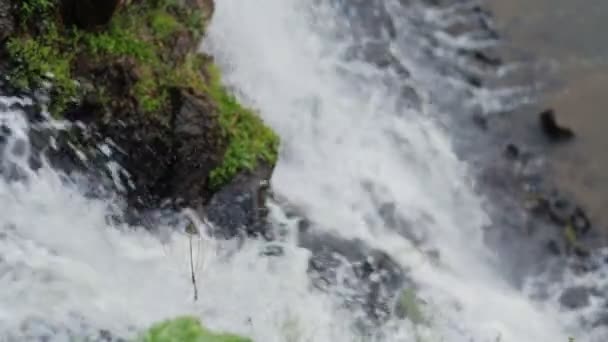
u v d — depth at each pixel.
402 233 6.67
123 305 4.81
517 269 6.82
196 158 5.50
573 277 6.84
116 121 5.40
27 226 4.96
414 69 8.36
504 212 7.24
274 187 6.34
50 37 5.39
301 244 5.92
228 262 5.46
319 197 6.54
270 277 5.52
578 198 7.44
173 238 5.42
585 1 9.31
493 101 8.26
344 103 7.57
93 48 5.46
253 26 7.32
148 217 5.45
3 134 5.24
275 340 5.09
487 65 8.62
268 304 5.30
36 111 5.33
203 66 5.95
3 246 4.79
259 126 5.90
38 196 5.15
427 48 8.66
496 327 6.12
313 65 7.75
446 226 6.95
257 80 7.08
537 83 8.48
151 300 4.93
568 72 8.62
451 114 8.03
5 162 5.18
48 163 5.29
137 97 5.41
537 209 7.30
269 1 7.68
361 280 5.89
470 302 6.25
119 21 5.62
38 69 5.32
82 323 4.63
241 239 5.66
